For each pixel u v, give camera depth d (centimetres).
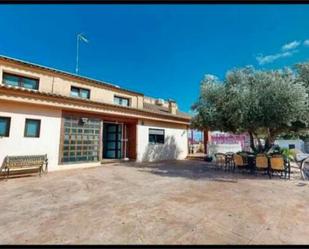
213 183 776
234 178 879
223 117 1082
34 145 934
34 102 898
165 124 1672
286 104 870
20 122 899
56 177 866
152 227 385
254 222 412
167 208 493
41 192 636
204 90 1151
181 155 1814
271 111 906
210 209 488
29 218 429
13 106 883
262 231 372
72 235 353
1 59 968
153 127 1561
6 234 357
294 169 1112
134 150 1430
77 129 1107
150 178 866
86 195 606
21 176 875
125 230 372
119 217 435
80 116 1123
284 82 901
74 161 1086
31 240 336
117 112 1234
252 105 935
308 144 2489
